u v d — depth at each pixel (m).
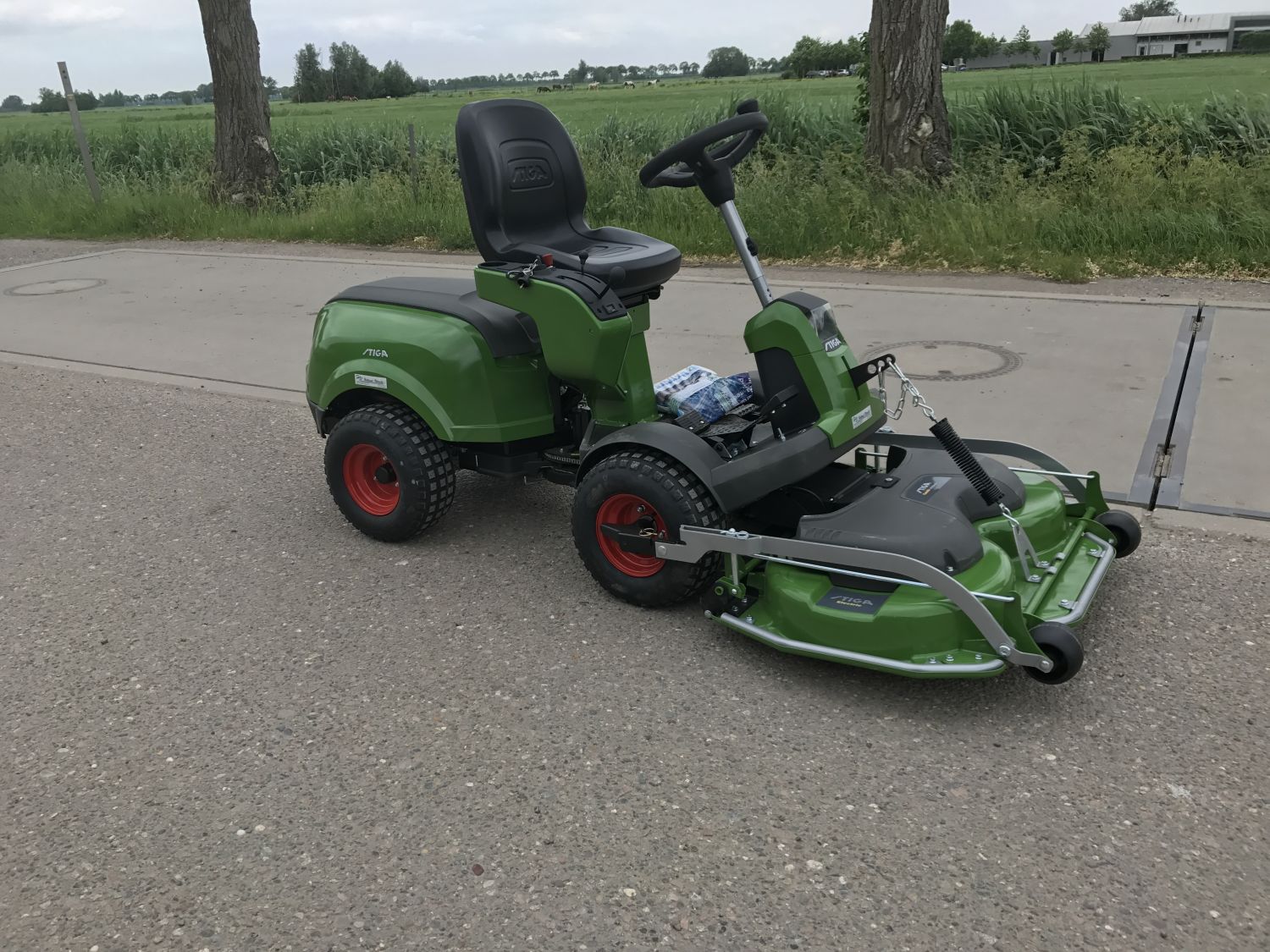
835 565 3.13
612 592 3.68
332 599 3.85
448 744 2.97
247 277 10.07
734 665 3.30
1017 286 7.91
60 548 4.39
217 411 6.14
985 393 5.51
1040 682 3.00
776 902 2.34
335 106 73.38
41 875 2.53
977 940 2.21
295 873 2.50
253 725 3.10
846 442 3.34
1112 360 5.93
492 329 3.81
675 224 10.38
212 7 13.26
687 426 3.65
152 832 2.66
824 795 2.69
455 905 2.38
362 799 2.75
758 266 3.65
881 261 8.99
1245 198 8.49
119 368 7.09
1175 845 2.46
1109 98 11.27
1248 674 3.11
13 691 3.33
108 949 2.30
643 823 2.61
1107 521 3.63
